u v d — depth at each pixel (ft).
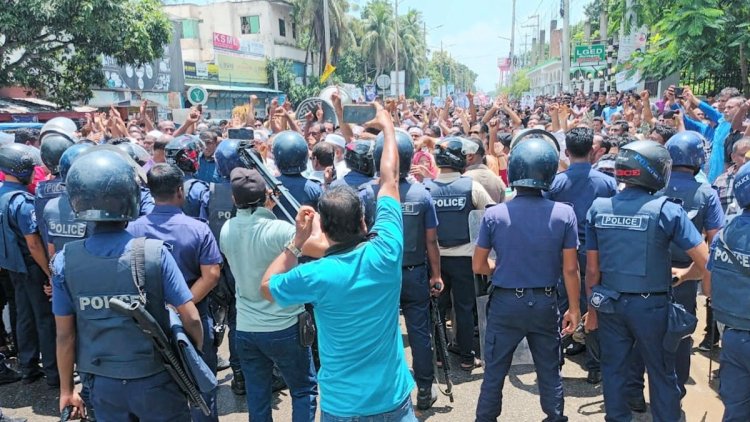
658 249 10.79
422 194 13.50
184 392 8.93
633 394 13.41
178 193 11.60
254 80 120.06
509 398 14.70
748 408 9.98
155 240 8.75
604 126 32.37
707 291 10.70
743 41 30.32
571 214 11.39
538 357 11.75
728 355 10.04
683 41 31.89
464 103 113.19
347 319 7.77
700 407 13.85
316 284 7.59
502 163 25.13
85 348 8.57
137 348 8.40
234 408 14.62
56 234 12.96
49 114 51.85
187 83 94.68
